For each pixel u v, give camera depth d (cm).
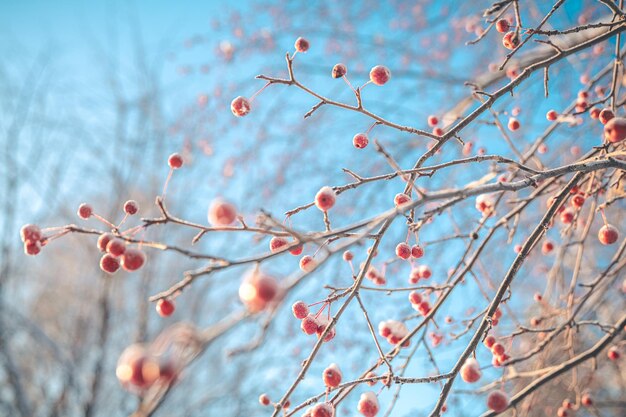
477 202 278
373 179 204
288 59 205
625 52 281
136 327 779
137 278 815
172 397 738
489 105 214
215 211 165
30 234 186
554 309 331
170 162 198
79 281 848
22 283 856
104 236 185
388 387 193
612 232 231
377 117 210
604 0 220
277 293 155
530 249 219
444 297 236
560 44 386
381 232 194
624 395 518
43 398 768
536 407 462
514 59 420
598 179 287
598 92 320
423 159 211
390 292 230
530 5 518
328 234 157
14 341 774
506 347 261
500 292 214
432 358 229
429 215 226
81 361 765
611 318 448
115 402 755
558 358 427
